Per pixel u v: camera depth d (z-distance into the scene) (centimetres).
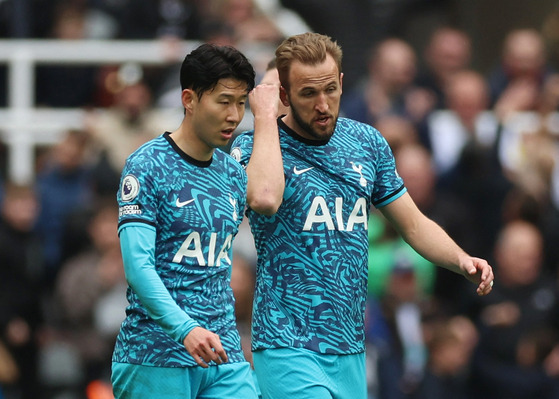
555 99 4109
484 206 3831
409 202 2033
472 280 1986
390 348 3188
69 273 3441
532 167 3878
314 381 1938
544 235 3756
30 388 3450
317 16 4572
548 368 3328
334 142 1989
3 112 4012
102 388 3272
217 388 1869
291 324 1955
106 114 3838
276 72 2089
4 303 3484
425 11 4778
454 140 3916
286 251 1961
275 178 1909
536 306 3375
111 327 3378
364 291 1997
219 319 1861
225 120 1816
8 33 4200
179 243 1836
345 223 1970
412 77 4091
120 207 1819
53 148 3878
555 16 4384
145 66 4059
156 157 1836
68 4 4212
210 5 4219
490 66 5162
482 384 3322
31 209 3597
